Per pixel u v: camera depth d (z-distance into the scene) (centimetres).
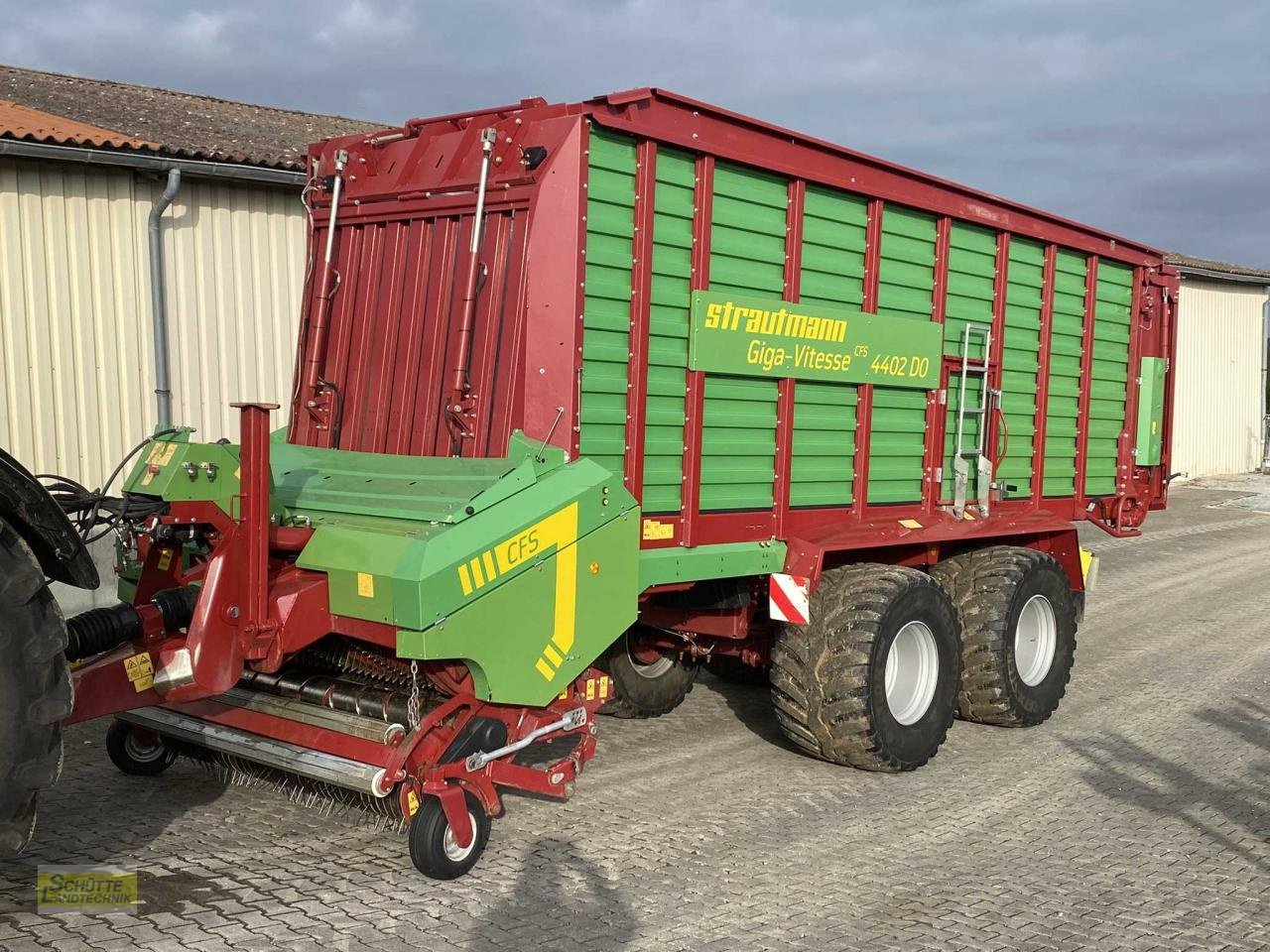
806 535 569
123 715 495
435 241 506
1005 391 706
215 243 932
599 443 466
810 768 591
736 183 520
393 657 458
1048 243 728
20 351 830
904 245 620
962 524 655
